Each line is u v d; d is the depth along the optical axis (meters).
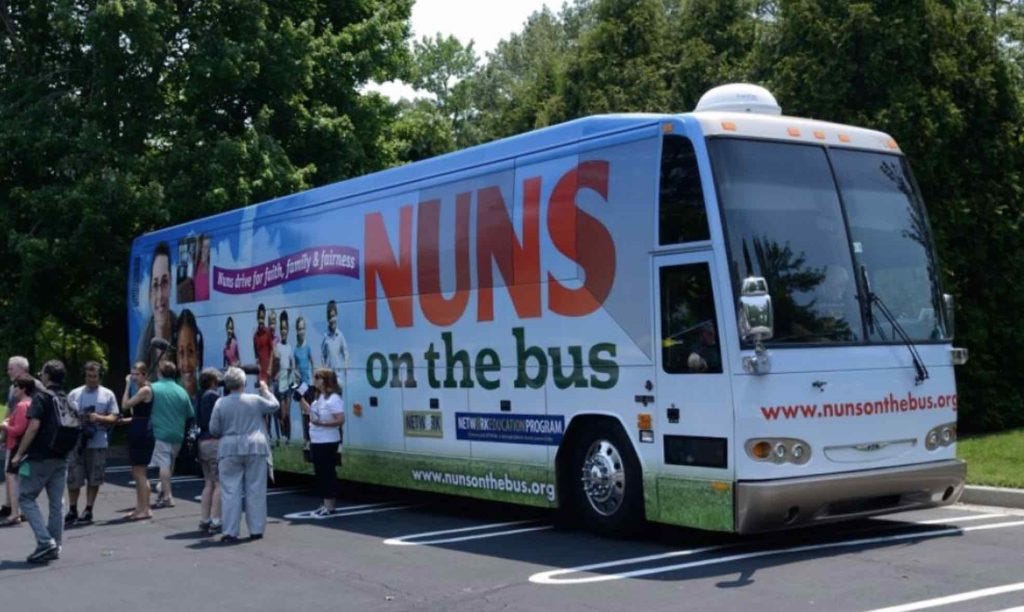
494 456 12.36
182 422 15.44
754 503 9.51
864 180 10.81
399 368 13.89
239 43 25.31
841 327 10.22
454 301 12.97
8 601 9.91
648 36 34.50
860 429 10.14
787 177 10.36
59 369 12.03
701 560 9.89
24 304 25.77
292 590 9.74
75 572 11.05
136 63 24.80
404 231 13.88
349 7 28.95
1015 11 36.97
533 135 12.02
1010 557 9.52
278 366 16.48
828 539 10.68
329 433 14.03
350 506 14.92
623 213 10.81
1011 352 17.91
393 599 9.16
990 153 17.80
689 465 10.05
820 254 10.30
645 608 8.30
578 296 11.27
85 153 24.38
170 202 24.31
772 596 8.43
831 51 18.25
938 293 10.99
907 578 8.82
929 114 17.42
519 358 12.02
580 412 11.22
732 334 9.71
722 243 9.84
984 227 17.72
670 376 10.24
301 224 16.11
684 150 10.26
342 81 27.83
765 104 11.41
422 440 13.48
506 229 12.24
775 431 9.69
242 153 24.48
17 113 25.16
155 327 20.42
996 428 17.72
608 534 11.31
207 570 10.84
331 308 15.28
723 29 34.97
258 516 12.52
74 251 24.14
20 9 26.22
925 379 10.61
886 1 18.11
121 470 21.45
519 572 9.86
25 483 11.57
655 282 10.44
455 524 12.89
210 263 18.62
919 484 10.38
